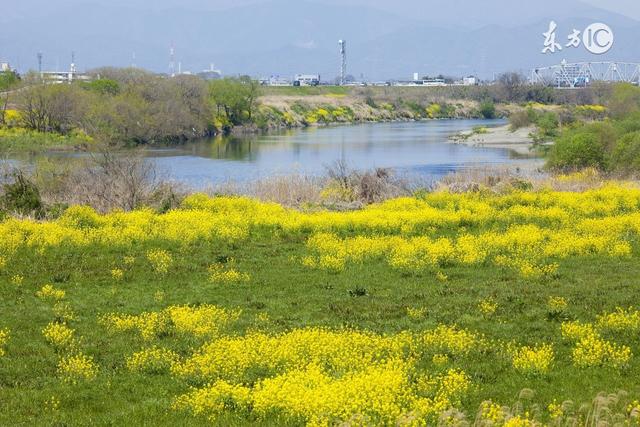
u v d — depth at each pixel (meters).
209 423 14.60
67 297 24.47
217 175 68.00
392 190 46.44
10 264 28.47
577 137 61.94
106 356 18.84
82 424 14.76
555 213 37.75
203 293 24.95
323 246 31.22
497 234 33.59
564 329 20.00
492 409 13.27
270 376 17.00
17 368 17.97
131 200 40.91
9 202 38.53
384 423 14.00
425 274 27.09
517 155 89.94
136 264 28.98
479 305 22.70
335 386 15.19
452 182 48.97
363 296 24.33
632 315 20.58
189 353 18.88
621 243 30.53
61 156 72.81
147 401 15.94
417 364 17.62
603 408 13.11
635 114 95.31
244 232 34.62
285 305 23.30
